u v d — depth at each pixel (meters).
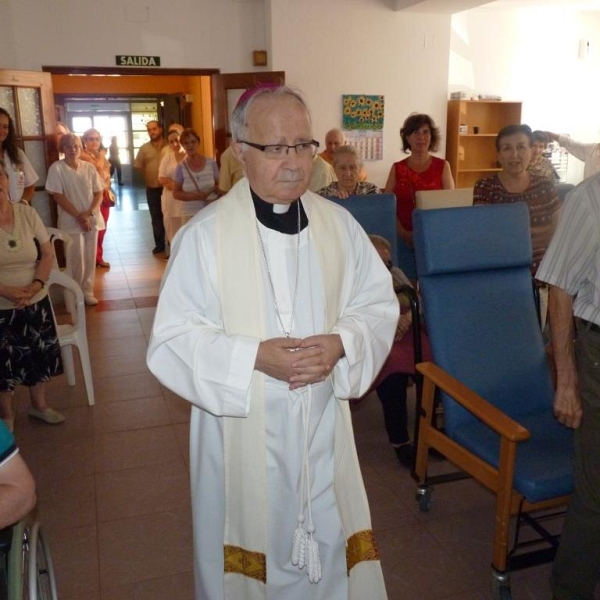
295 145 1.24
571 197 1.56
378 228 3.21
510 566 1.84
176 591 1.96
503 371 2.24
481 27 6.98
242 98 1.28
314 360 1.29
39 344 2.89
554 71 7.37
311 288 1.43
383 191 4.23
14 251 2.77
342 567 1.53
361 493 1.56
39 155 5.43
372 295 1.54
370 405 3.27
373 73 6.28
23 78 5.16
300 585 1.51
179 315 1.37
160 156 7.34
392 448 2.82
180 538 2.22
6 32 5.41
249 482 1.42
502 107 7.13
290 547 1.48
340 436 1.50
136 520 2.33
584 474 1.62
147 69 5.86
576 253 1.54
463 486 2.52
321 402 1.44
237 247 1.37
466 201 3.72
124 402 3.38
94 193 5.38
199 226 1.38
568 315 1.62
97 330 4.67
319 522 1.50
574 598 1.73
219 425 1.45
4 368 2.83
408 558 2.09
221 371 1.29
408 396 3.37
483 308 2.27
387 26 6.20
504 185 3.09
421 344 2.42
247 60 6.12
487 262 2.27
